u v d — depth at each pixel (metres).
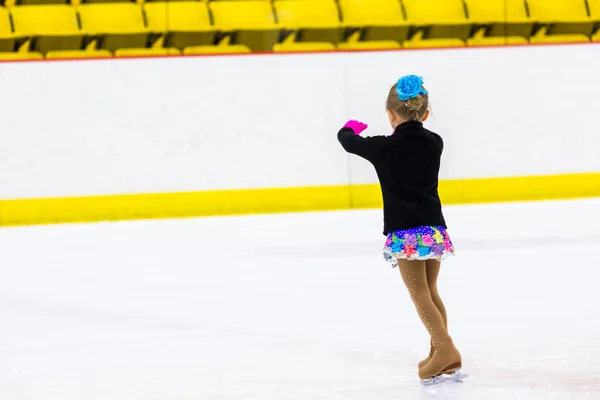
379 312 11.63
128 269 14.69
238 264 14.88
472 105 20.72
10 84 19.33
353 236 17.22
